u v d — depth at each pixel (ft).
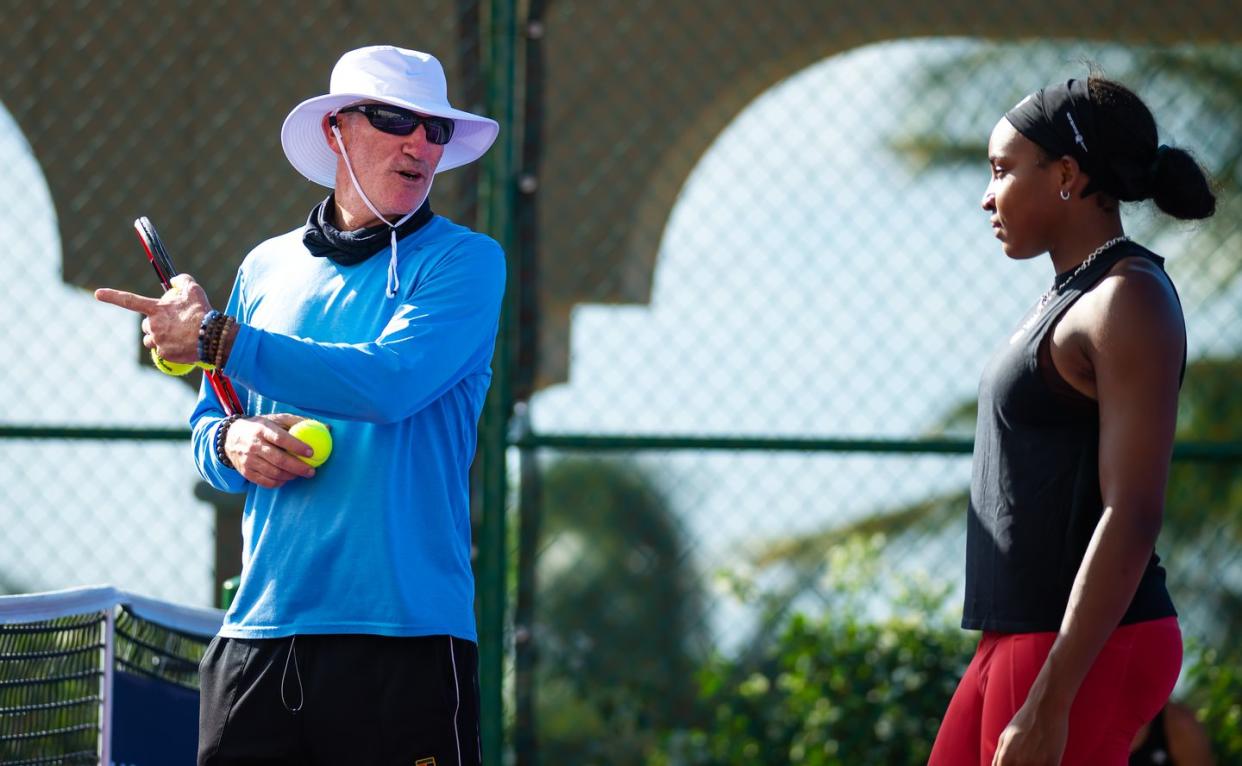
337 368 31.22
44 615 35.50
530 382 60.08
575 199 97.04
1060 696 28.48
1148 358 28.91
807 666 68.03
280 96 86.43
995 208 32.37
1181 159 31.55
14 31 85.51
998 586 30.94
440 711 32.12
